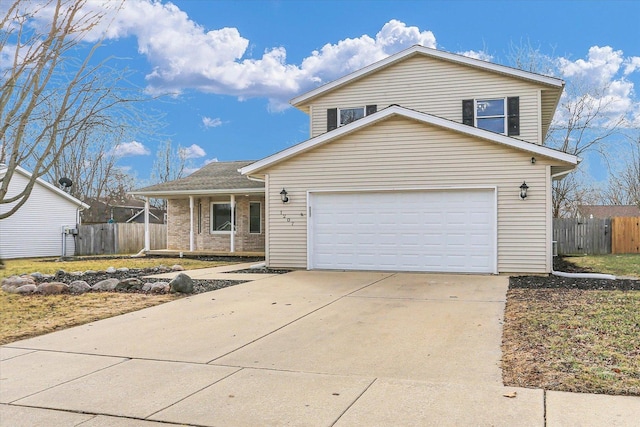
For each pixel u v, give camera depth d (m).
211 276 13.05
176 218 22.58
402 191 13.11
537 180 12.03
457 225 12.70
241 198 21.22
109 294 10.20
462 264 12.64
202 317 8.03
